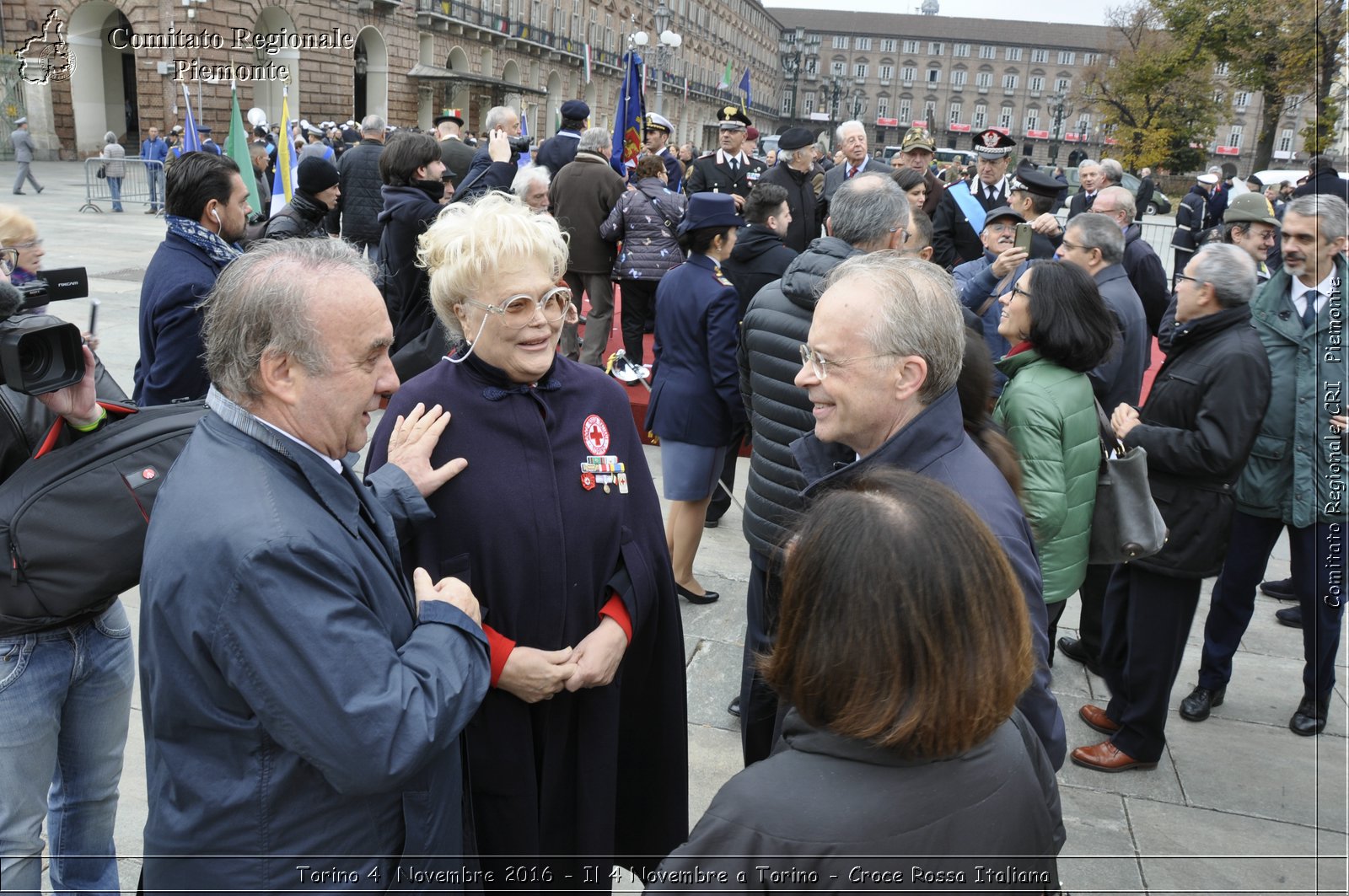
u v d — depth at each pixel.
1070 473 2.42
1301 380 3.05
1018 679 1.04
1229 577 3.29
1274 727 3.34
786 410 2.53
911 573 0.98
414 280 4.68
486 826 1.79
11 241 1.87
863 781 1.00
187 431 1.80
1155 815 2.82
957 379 1.82
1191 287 2.88
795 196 6.81
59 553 1.69
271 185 11.09
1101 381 3.54
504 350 1.75
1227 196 10.59
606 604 1.86
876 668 0.97
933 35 59.03
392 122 26.78
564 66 45.41
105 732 2.01
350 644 1.23
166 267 2.82
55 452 1.75
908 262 1.77
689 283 3.70
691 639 3.72
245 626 1.19
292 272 1.30
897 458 1.71
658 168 6.29
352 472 1.45
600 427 1.88
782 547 1.19
